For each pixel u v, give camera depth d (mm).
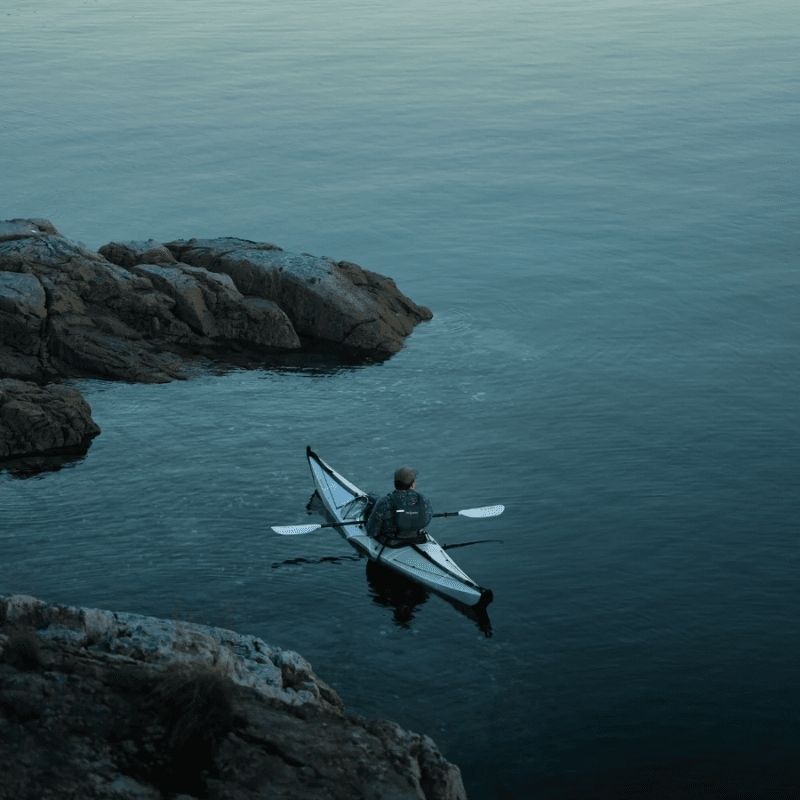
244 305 24109
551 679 12609
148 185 38312
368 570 15195
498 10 81750
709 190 37500
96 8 81312
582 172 40156
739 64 59750
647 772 10969
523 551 15711
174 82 55344
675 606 14188
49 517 16484
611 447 19078
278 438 19500
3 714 8469
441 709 11992
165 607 14094
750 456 18672
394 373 22812
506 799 10539
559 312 26703
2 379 20016
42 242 24031
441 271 30078
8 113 48531
